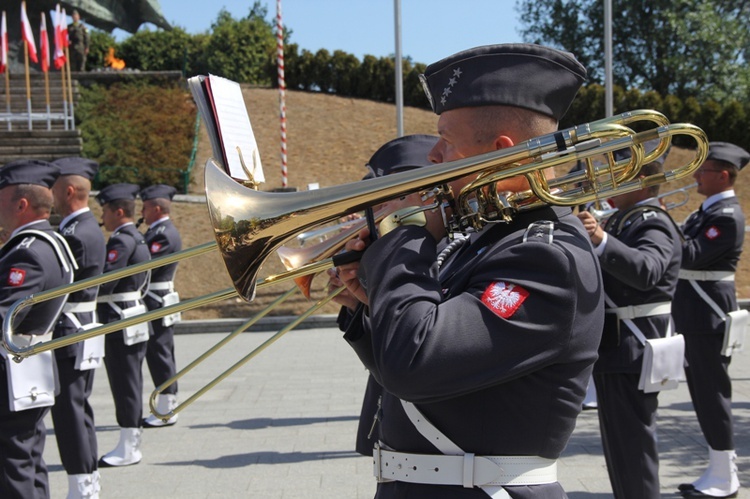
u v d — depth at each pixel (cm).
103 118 2316
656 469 413
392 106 2783
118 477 602
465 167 186
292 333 1327
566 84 200
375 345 185
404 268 187
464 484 189
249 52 3691
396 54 1352
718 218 546
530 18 3200
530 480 190
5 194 456
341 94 2902
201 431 727
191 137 2273
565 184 204
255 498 539
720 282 545
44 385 420
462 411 190
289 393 874
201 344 1245
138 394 643
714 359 524
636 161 196
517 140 197
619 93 2344
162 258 260
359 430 404
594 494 520
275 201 201
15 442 412
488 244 201
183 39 3706
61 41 2161
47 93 2100
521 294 181
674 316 546
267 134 2462
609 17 1383
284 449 657
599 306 194
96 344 543
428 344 177
